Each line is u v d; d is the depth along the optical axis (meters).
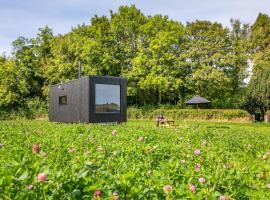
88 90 21.47
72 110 23.80
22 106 42.12
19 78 42.53
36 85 43.47
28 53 43.31
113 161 4.76
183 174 4.11
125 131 11.10
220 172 4.20
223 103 41.62
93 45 38.25
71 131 11.11
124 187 3.20
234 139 10.36
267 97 30.19
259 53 41.81
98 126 14.00
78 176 3.08
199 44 40.84
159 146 6.99
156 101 43.03
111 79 22.31
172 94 41.22
